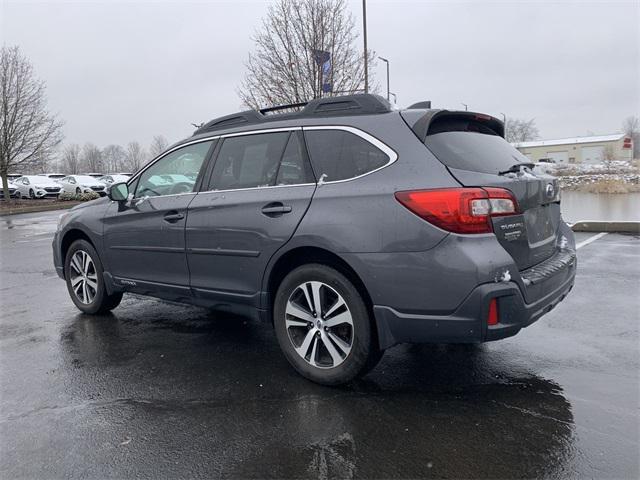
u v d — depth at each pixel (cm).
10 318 519
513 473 238
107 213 482
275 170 360
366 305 315
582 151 8425
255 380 348
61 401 324
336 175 328
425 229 285
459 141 322
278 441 270
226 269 378
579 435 267
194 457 258
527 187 317
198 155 420
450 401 310
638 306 496
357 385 336
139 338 446
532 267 321
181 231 405
